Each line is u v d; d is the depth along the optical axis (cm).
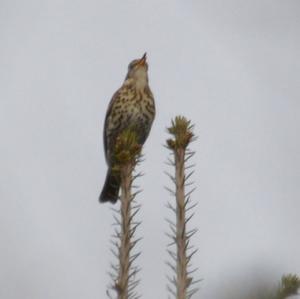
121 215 571
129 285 518
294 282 426
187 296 492
